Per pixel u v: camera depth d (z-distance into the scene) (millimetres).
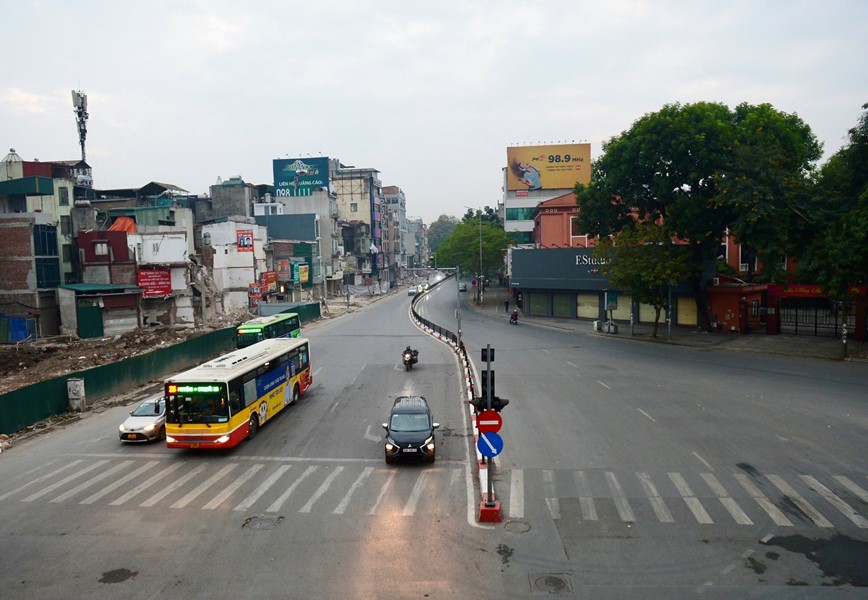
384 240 142750
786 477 17453
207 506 16453
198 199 94375
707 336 46344
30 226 49312
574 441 21266
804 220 38844
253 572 12867
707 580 12211
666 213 47406
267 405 24562
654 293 45469
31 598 12047
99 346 45906
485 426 15250
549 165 99750
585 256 61438
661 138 41812
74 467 20078
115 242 53906
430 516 15523
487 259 89812
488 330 56688
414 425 20297
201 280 60406
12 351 42781
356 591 12055
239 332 40969
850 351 37094
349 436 22969
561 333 53250
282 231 94750
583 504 15977
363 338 52594
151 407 23953
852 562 12781
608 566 12836
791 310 53906
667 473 17984
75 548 14141
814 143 52219
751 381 30094
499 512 15375
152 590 12234
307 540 14305
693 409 25125
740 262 62594
